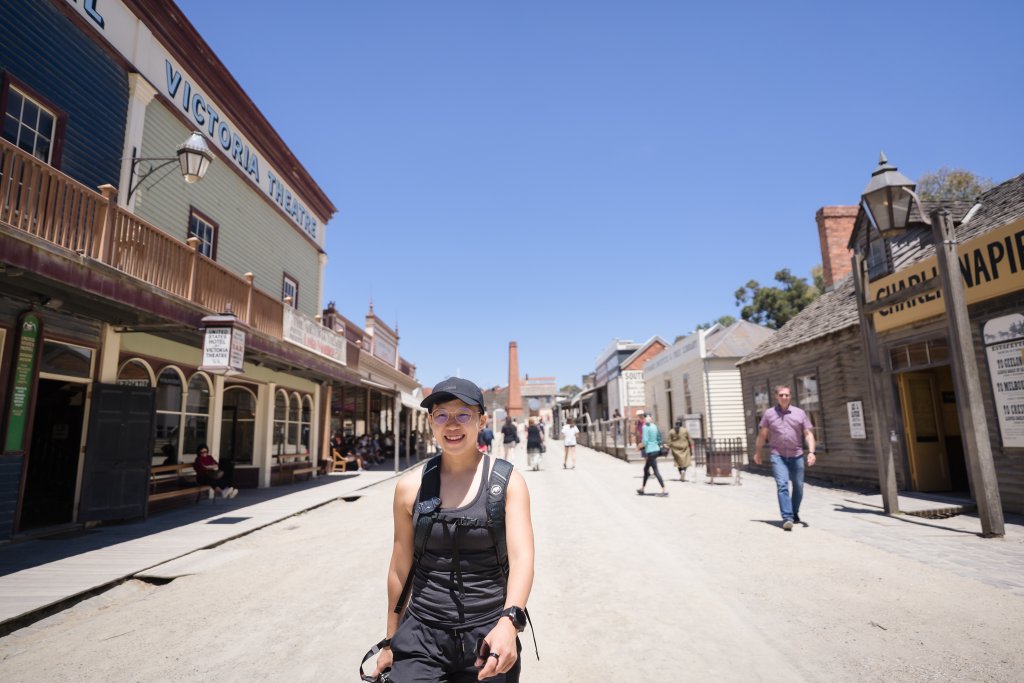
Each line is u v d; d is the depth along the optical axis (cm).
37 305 822
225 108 1410
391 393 2252
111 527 926
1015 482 830
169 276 948
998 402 852
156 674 372
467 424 203
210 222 1355
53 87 909
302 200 1936
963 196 3142
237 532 870
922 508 862
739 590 508
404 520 210
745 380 1902
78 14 953
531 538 197
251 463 1560
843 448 1316
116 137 1037
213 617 487
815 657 363
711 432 2325
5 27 832
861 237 1373
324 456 2005
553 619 453
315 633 439
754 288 4534
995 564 564
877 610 443
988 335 867
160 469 1112
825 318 1496
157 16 1130
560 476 1709
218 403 1357
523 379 9231
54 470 949
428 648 189
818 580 527
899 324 1087
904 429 1110
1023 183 1052
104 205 800
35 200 689
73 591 547
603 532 804
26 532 820
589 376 5734
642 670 354
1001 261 827
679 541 722
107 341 975
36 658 407
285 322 1403
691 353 2519
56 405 968
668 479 1570
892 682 325
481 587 194
